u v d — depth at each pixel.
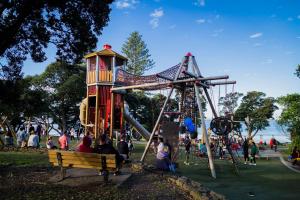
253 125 96.44
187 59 19.20
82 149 11.87
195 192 9.37
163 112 19.19
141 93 68.19
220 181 14.24
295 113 26.83
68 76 62.34
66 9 15.91
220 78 16.69
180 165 19.95
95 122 27.55
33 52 17.34
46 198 8.38
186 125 20.22
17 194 8.73
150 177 12.57
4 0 13.30
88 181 10.91
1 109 32.00
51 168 13.62
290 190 12.12
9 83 17.95
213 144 25.45
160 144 14.93
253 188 12.51
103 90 28.17
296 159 21.47
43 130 65.38
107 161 10.59
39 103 44.19
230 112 18.64
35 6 14.30
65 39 17.23
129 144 28.27
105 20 16.77
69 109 65.38
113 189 9.81
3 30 13.76
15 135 34.53
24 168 13.46
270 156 29.62
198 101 17.53
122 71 27.75
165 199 9.08
